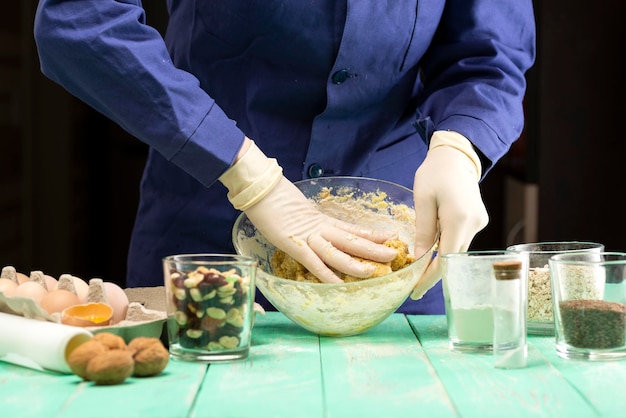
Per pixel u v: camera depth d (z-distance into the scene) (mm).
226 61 1833
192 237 1941
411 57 1837
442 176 1629
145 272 2008
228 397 1180
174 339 1366
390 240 1586
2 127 3605
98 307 1426
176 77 1584
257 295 1946
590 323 1373
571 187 3033
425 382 1248
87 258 3943
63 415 1106
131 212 4020
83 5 1560
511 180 3672
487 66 1860
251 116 1852
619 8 2955
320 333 1539
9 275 1585
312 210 1614
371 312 1495
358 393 1197
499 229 3906
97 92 1586
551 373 1295
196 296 1342
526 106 3123
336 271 1569
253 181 1586
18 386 1237
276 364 1345
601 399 1173
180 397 1174
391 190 1714
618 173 3004
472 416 1106
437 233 1636
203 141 1572
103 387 1223
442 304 1991
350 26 1724
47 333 1284
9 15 3609
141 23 1617
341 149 1877
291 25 1733
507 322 1318
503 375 1285
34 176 3695
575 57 2984
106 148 3969
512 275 1317
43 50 1582
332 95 1789
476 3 1883
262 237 1666
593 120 3002
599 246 1606
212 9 1769
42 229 3719
